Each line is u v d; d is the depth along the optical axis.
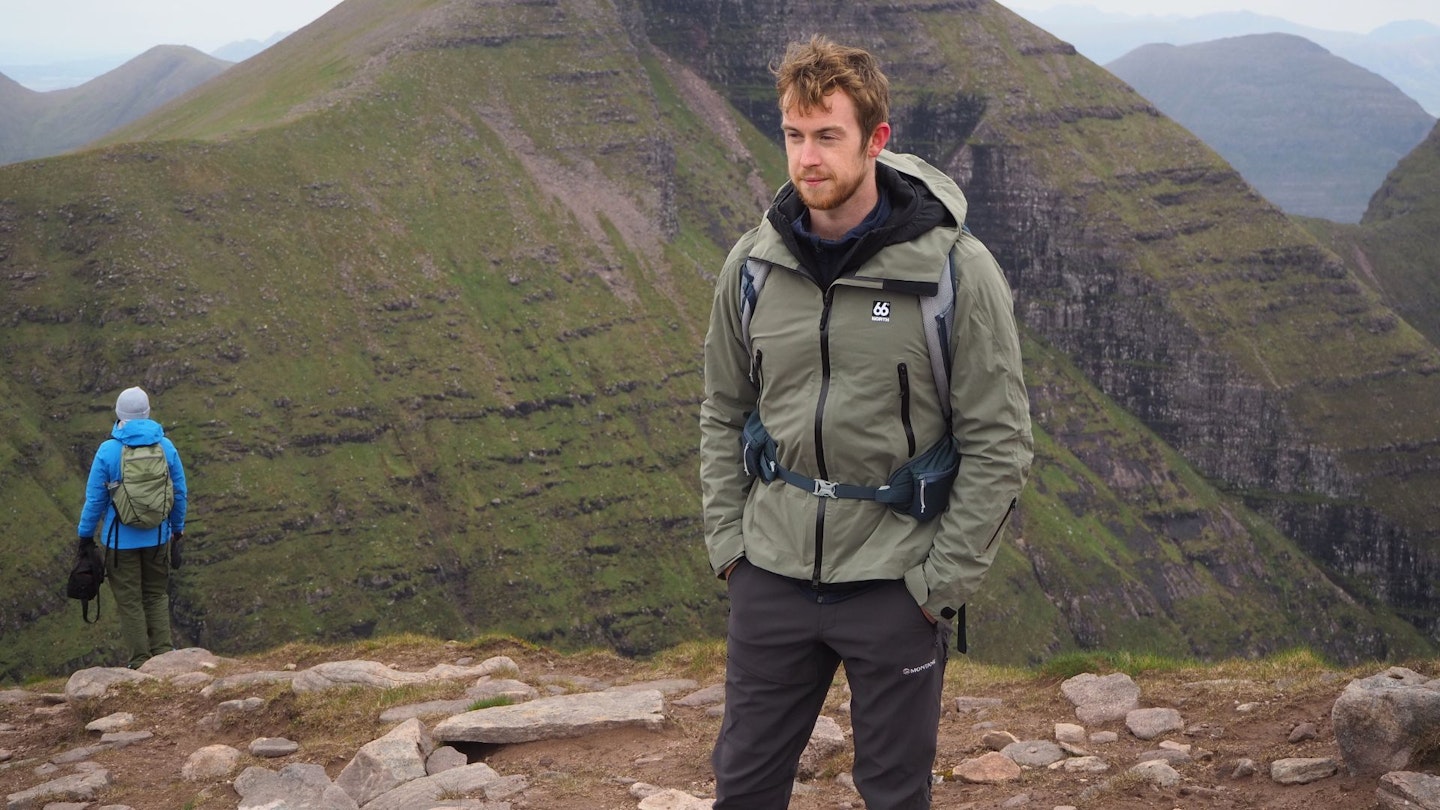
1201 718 8.19
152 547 13.60
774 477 4.64
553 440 185.00
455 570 165.75
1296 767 6.54
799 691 4.70
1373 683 6.52
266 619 149.25
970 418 4.33
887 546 4.41
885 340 4.32
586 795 7.30
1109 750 7.79
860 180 4.32
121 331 163.38
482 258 199.38
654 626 173.00
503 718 8.77
